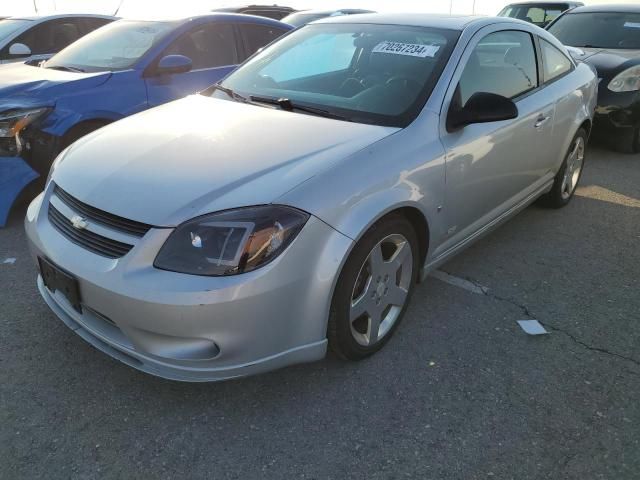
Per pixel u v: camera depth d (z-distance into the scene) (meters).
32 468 2.06
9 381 2.49
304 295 2.18
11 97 4.11
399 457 2.15
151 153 2.47
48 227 2.48
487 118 2.82
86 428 2.25
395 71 3.06
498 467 2.11
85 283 2.16
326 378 2.57
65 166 2.63
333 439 2.23
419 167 2.62
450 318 3.07
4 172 4.01
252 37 5.80
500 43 3.45
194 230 2.05
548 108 3.79
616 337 2.94
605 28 7.18
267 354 2.18
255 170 2.27
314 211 2.17
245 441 2.21
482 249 3.95
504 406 2.42
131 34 5.24
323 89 3.14
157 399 2.42
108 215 2.21
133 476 2.04
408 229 2.68
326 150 2.43
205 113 2.97
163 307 1.99
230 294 2.00
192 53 5.21
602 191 5.21
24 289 3.26
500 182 3.39
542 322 3.06
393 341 2.86
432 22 3.39
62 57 5.27
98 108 4.41
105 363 2.63
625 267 3.72
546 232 4.26
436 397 2.47
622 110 6.07
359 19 3.67
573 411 2.40
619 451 2.19
